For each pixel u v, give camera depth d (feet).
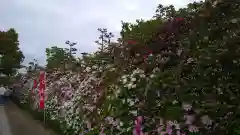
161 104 12.44
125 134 15.34
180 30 13.32
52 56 84.48
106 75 21.21
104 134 17.31
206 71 10.58
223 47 10.41
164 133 12.07
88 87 26.63
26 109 74.38
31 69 110.32
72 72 41.65
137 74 14.79
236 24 10.53
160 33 14.64
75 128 26.84
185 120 11.21
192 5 12.85
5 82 165.07
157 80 12.88
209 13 11.20
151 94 12.96
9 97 144.15
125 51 18.40
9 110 77.77
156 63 13.99
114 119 15.83
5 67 176.76
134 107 14.39
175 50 13.12
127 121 14.96
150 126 13.28
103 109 19.26
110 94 18.48
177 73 11.71
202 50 10.94
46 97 47.14
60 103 37.73
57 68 57.00
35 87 68.23
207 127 10.68
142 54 16.05
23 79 111.86
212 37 11.02
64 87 37.70
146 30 16.85
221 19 11.05
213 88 10.44
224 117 10.22
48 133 34.19
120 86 15.92
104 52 26.48
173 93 12.04
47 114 46.55
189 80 11.17
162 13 16.75
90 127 22.20
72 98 31.53
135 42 17.40
